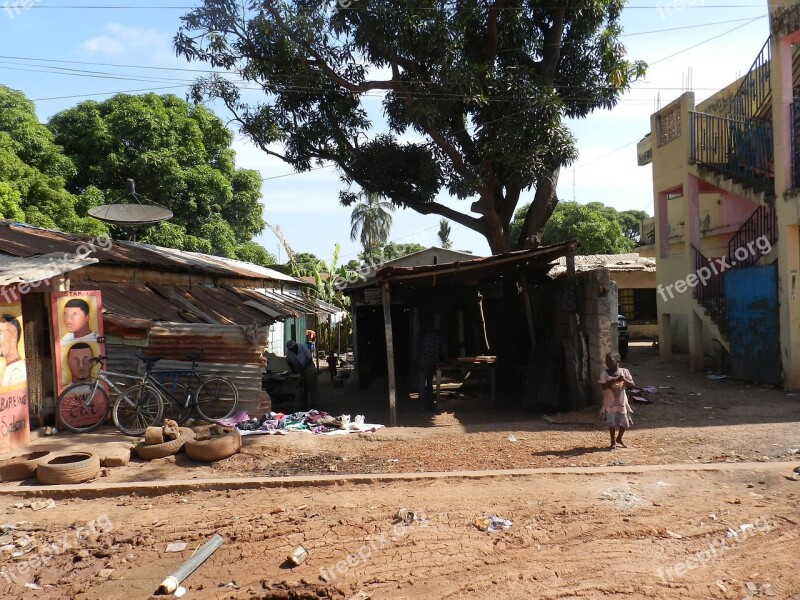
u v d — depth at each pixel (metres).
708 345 17.02
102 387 8.60
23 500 6.20
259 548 4.86
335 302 24.25
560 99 13.37
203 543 5.00
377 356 18.31
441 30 12.41
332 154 16.25
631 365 17.12
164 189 20.69
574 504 5.64
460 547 4.78
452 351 14.94
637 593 4.04
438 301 15.03
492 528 5.13
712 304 14.59
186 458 7.59
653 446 7.98
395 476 6.61
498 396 13.44
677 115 16.30
